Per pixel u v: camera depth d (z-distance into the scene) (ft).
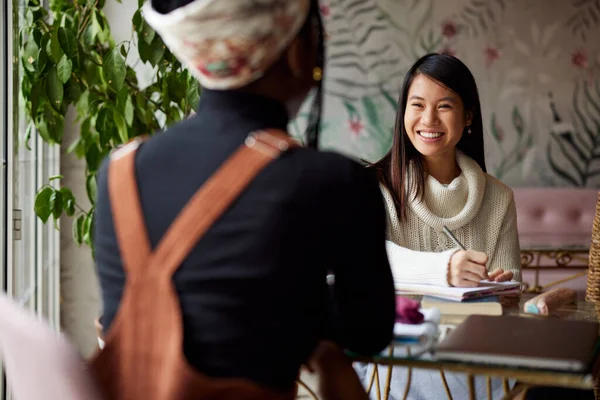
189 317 2.66
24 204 7.88
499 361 3.08
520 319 3.75
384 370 5.70
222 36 2.75
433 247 6.31
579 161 14.56
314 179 2.72
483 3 14.23
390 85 14.11
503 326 3.57
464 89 6.15
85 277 11.16
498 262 6.31
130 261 2.75
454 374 5.48
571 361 2.97
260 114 2.87
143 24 7.12
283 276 2.65
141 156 2.91
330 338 3.10
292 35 2.84
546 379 3.01
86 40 7.55
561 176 14.51
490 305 4.11
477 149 6.57
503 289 4.56
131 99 7.54
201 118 2.91
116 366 2.72
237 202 2.68
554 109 14.53
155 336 2.67
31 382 2.49
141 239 2.75
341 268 2.86
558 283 12.19
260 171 2.71
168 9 2.94
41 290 9.06
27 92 7.25
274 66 2.89
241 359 2.64
